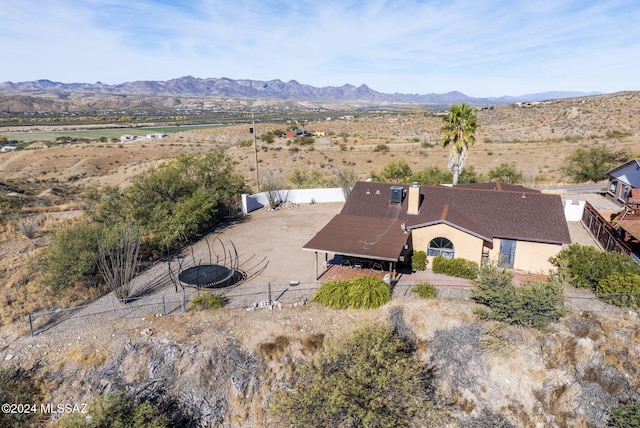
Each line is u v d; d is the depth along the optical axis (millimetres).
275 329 18328
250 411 16062
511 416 16562
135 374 16188
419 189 27531
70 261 21094
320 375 14844
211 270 23156
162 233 27906
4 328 18125
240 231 32719
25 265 24312
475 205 26500
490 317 18578
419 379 15828
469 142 38812
